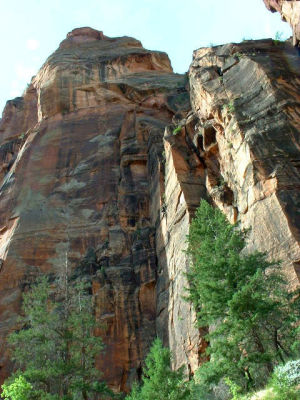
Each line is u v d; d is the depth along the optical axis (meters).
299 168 24.36
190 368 24.19
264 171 24.34
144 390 19.36
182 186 30.78
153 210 35.75
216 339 19.27
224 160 29.23
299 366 15.03
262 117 27.52
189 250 21.95
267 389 15.48
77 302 26.06
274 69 30.20
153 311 30.58
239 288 18.55
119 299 31.03
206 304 18.80
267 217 22.78
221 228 20.86
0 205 39.00
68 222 36.25
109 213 36.53
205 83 33.25
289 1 33.66
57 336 23.62
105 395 23.00
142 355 28.59
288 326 17.81
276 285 19.20
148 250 33.25
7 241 35.28
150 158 39.16
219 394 19.52
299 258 20.58
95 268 33.12
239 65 32.41
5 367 28.52
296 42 34.16
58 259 33.94
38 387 22.02
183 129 33.91
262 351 17.62
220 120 29.98
